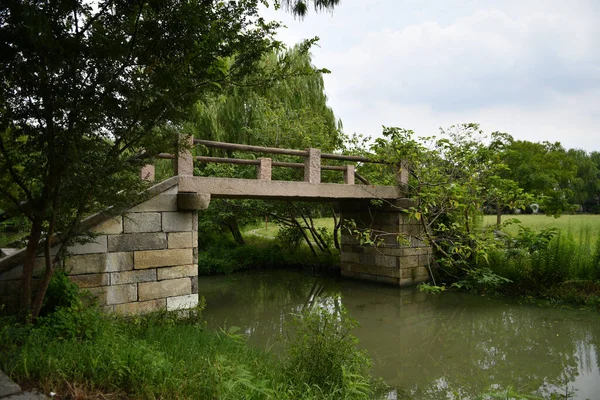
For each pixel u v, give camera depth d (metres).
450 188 8.49
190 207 6.09
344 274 11.66
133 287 5.77
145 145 4.23
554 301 8.59
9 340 3.29
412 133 8.88
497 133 10.02
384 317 8.04
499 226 9.06
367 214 10.94
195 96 4.31
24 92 3.58
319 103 14.77
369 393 4.58
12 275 4.82
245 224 14.72
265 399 3.17
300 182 8.05
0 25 3.36
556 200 11.79
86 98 3.70
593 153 34.66
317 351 4.07
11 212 4.07
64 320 3.99
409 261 10.31
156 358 3.26
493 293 9.38
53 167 3.83
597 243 9.15
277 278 12.05
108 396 2.73
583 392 4.84
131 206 4.93
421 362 5.87
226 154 13.34
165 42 4.03
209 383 3.09
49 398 2.51
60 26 3.65
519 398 4.41
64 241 4.30
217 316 8.24
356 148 11.70
